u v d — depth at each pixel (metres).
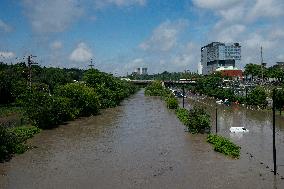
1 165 38.47
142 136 54.50
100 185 31.86
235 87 138.75
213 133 55.69
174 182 32.31
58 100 68.25
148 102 123.00
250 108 92.19
